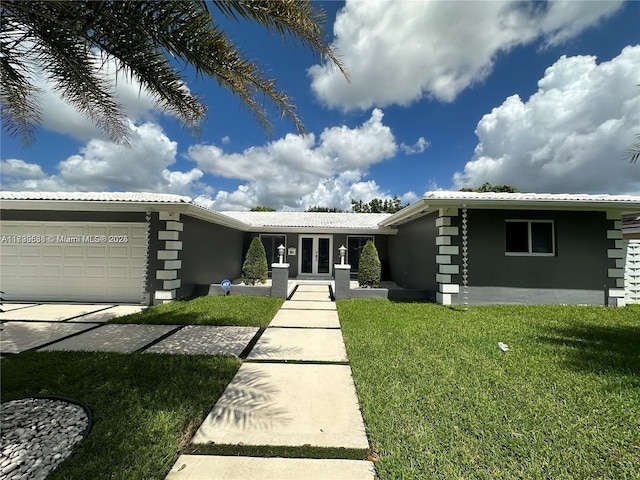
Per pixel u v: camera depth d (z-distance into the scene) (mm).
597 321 6824
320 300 10086
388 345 4945
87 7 2889
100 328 6152
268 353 4719
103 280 9125
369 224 16906
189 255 9914
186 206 8445
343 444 2469
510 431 2586
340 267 10180
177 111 5117
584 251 9211
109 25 3209
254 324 6496
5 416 2758
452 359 4312
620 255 9195
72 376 3635
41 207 8680
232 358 4391
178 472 2107
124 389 3293
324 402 3164
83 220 9227
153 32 3424
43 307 8273
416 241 12023
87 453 2234
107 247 9141
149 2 3098
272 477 2080
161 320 6715
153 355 4461
